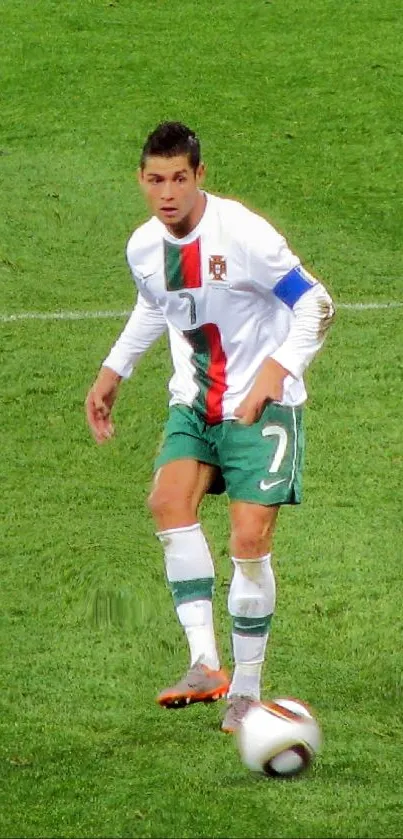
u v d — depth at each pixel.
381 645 20.47
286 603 21.70
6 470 26.41
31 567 22.58
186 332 16.08
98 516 24.59
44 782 15.84
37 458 26.95
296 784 15.70
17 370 30.44
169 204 15.18
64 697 18.70
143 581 21.62
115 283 35.78
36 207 39.84
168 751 16.72
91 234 38.69
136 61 48.47
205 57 48.69
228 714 16.38
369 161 42.72
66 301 34.47
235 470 16.09
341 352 31.22
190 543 16.25
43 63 48.41
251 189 41.09
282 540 23.58
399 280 35.81
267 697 18.61
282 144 43.62
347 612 21.39
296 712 15.43
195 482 16.39
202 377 16.17
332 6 52.16
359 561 22.91
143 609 21.02
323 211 40.00
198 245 15.48
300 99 46.06
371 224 39.31
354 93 46.25
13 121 45.09
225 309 15.75
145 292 16.34
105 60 48.56
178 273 15.65
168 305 15.98
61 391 29.62
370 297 34.62
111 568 22.00
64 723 17.84
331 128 44.44
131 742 17.17
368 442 27.41
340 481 25.84
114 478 26.30
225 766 16.20
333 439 27.50
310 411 28.64
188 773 15.99
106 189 41.00
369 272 36.31
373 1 52.56
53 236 38.47
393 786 15.87
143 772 16.08
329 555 23.08
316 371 30.30
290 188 41.25
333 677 19.58
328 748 16.92
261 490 15.89
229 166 42.28
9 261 36.78
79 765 16.36
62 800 15.34
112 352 17.42
